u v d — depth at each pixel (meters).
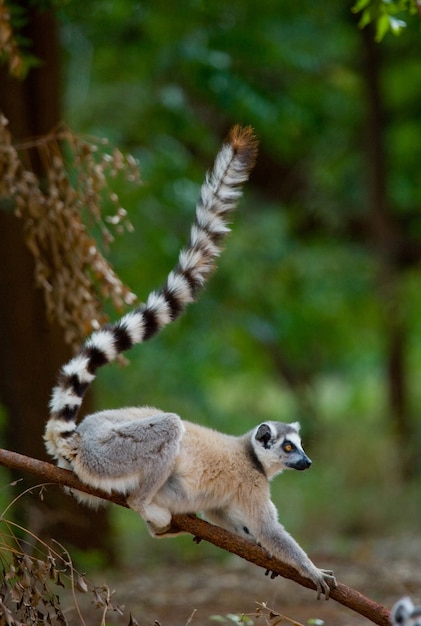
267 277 20.27
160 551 15.01
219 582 11.93
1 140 8.31
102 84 17.31
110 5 15.38
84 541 12.76
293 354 24.48
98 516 13.00
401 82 20.14
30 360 12.38
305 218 21.78
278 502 18.34
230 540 6.38
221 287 19.44
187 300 6.61
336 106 20.20
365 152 19.59
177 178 17.28
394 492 18.39
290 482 19.31
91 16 15.62
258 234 19.62
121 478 6.30
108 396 16.64
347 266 20.97
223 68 16.48
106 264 8.16
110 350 6.41
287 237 20.66
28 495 11.98
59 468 6.26
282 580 11.89
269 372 25.17
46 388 12.41
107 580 12.10
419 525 17.19
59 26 13.38
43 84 11.96
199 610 10.34
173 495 6.50
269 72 18.19
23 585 6.20
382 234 19.98
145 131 17.19
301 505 18.20
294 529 17.22
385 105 20.00
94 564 12.38
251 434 7.00
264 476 6.88
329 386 28.67
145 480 6.32
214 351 19.38
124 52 16.88
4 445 13.12
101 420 6.50
